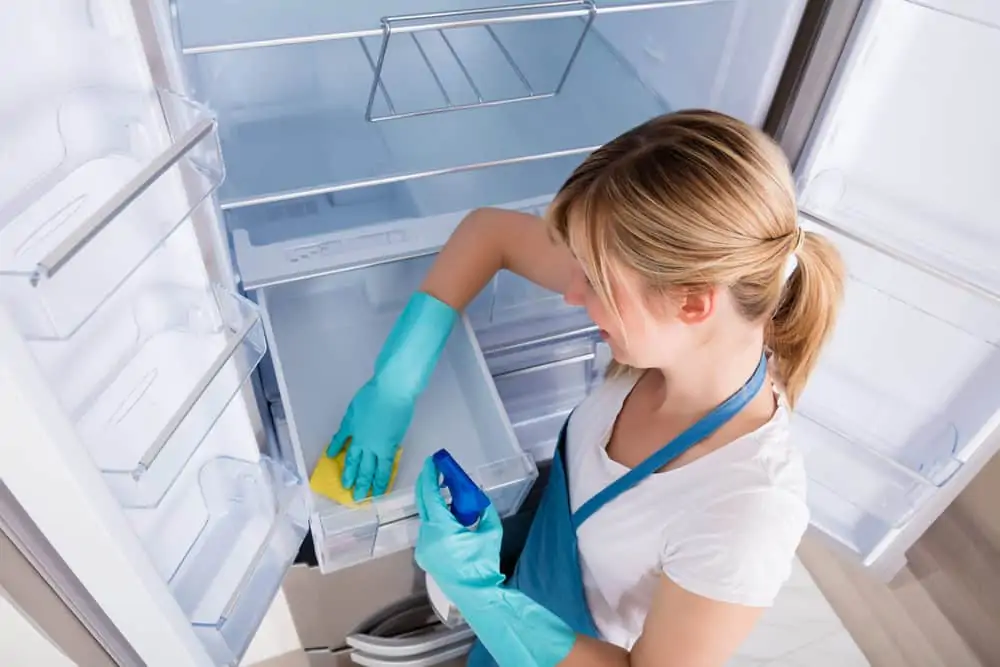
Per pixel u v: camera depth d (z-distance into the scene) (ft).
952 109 2.86
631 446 2.72
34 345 1.77
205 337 2.27
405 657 4.10
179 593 2.70
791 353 2.65
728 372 2.39
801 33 2.84
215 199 2.17
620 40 4.00
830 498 4.72
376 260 3.33
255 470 2.78
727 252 2.04
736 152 2.05
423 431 3.37
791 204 2.14
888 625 5.04
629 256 2.11
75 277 1.79
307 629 4.00
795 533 2.31
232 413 2.57
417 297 3.22
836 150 3.19
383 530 2.99
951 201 3.08
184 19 3.69
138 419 2.29
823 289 2.46
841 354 3.99
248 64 3.87
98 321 1.95
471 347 3.38
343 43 4.07
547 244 3.18
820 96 2.92
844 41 2.74
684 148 2.06
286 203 3.57
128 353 2.10
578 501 2.84
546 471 3.69
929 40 2.76
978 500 5.74
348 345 3.56
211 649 2.72
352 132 3.92
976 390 3.54
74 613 2.09
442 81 4.24
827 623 5.03
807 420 4.33
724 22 3.14
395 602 3.97
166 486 2.27
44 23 1.54
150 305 2.13
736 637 2.35
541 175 3.94
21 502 1.71
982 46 2.67
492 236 3.28
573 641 2.63
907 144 3.04
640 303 2.21
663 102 3.75
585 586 2.99
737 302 2.20
